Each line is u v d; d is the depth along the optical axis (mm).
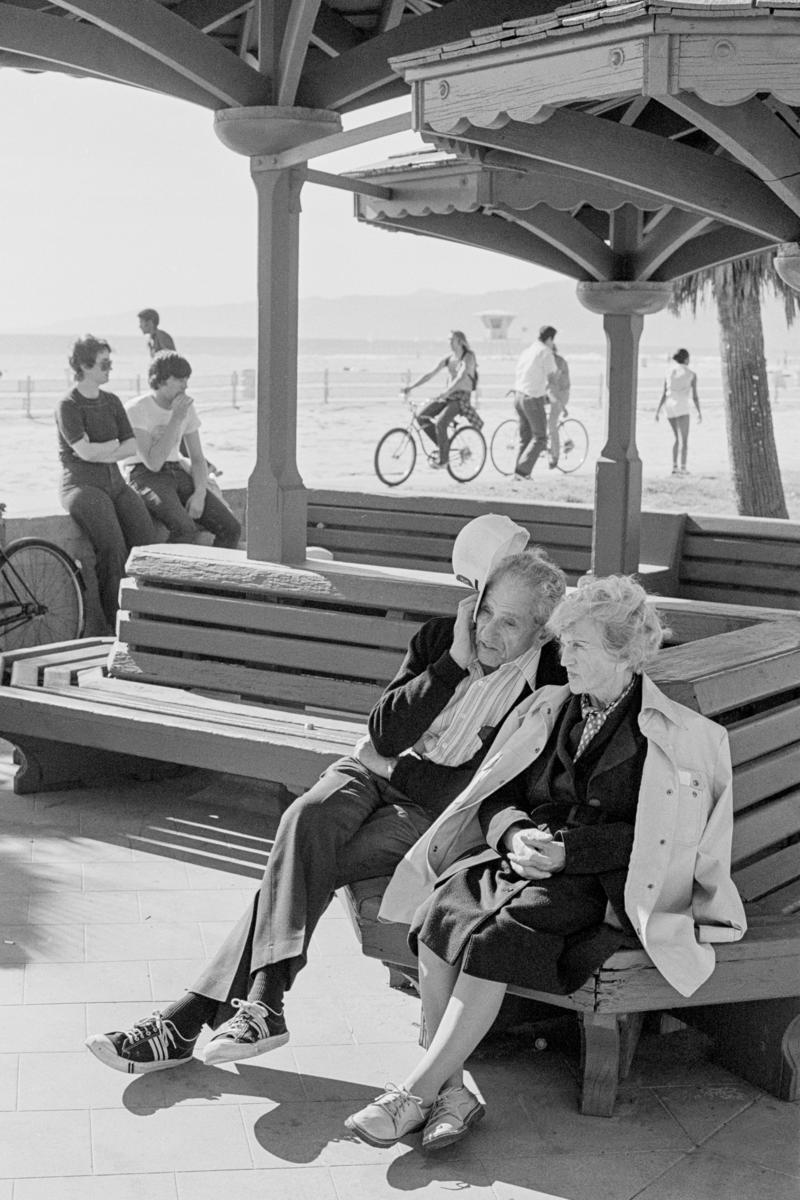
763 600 6414
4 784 6125
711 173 4633
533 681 3883
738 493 15148
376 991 4277
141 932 4590
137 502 8234
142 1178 3266
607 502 6367
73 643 6520
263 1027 3594
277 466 5809
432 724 3980
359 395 42062
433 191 6492
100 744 5492
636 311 6359
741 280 14484
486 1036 4035
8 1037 3883
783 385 41906
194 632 5758
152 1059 3693
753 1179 3342
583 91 3762
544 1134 3525
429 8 6785
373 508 7535
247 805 5914
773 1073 3730
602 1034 3555
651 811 3480
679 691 3682
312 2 5234
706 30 3553
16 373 77375
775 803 3996
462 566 3963
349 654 5371
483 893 3564
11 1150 3355
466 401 19641
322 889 3803
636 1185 3305
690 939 3455
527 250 6953
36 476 20625
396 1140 3367
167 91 5859
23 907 4770
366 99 6117
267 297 5793
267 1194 3227
